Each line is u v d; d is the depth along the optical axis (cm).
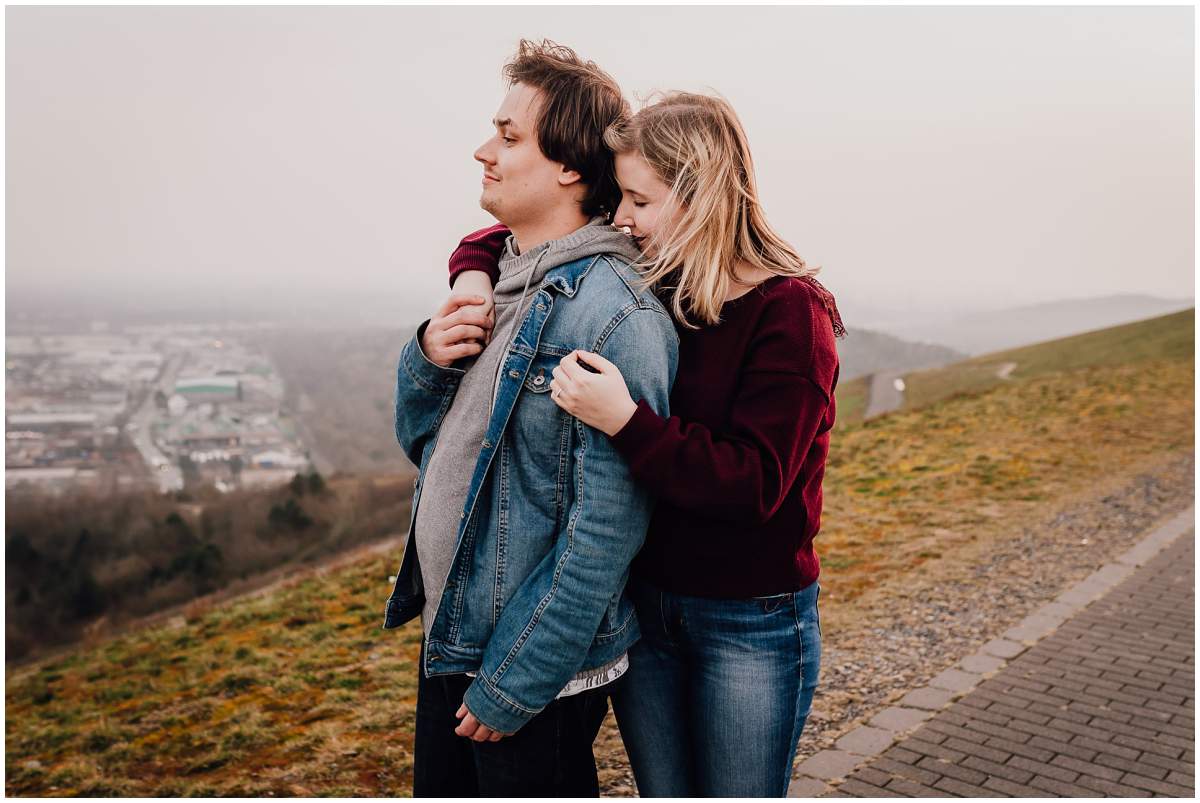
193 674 571
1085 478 911
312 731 422
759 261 150
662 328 144
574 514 139
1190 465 937
